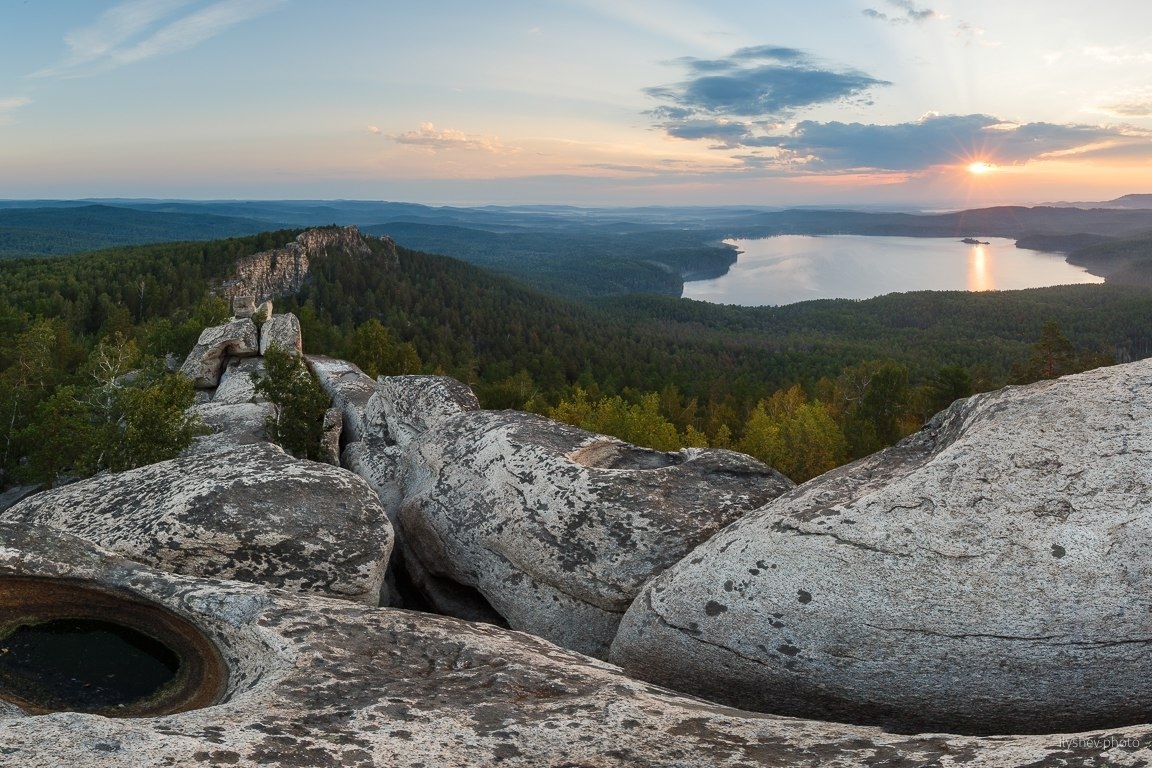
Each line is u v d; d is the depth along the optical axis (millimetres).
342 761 4402
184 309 108250
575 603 9883
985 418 7660
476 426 12789
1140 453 6523
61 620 6875
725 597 7344
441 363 107688
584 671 6191
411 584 12281
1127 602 5938
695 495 10344
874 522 7004
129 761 4062
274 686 5387
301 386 19859
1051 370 53219
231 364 32312
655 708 5391
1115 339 192625
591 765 4594
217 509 9422
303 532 9477
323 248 182000
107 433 19797
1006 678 6188
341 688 5457
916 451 8391
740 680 7215
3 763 3945
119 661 6531
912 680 6473
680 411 84688
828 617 6797
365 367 67438
